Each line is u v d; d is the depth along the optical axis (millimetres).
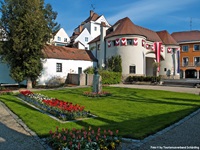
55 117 8500
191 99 14055
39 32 21344
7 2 21656
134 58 29922
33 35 21266
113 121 7965
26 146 5246
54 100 10938
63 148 4621
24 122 7676
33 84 25484
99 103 12367
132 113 9492
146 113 9477
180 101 13188
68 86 25453
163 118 8109
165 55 39438
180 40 48875
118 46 30469
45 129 6684
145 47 32688
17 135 6188
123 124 7316
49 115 8852
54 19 24500
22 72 22219
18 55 21828
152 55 35156
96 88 16641
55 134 5438
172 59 39656
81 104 11945
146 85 26281
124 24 31656
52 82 27891
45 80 27219
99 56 34406
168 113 9297
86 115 8742
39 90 20578
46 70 27359
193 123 7375
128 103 12398
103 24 33500
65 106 8953
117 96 15562
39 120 7930
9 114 9242
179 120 7812
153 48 35156
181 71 47688
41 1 22906
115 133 5891
